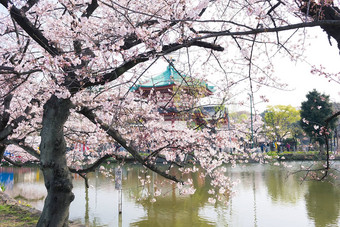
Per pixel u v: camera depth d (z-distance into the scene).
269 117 42.91
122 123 6.37
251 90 3.77
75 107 5.24
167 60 3.77
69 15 4.18
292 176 22.75
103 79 4.15
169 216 11.93
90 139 6.89
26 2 5.11
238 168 29.58
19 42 7.04
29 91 6.38
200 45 4.29
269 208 12.97
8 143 6.77
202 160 6.51
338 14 3.40
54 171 4.70
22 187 19.92
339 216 11.42
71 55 3.99
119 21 5.08
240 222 10.95
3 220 8.23
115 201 14.88
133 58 3.83
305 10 3.48
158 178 22.70
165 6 4.12
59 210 4.66
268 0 3.48
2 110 7.60
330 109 35.19
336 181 18.75
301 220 11.04
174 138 6.29
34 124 7.02
